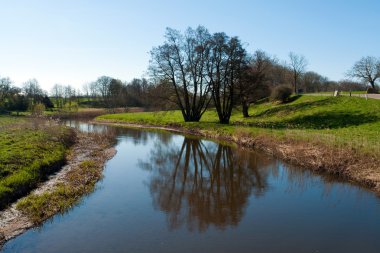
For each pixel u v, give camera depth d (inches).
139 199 589.9
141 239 425.1
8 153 711.7
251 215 507.8
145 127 2000.5
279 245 406.3
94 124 2279.8
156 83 1796.3
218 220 489.4
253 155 969.5
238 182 702.5
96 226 465.4
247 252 389.7
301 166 786.8
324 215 501.7
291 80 3014.3
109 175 770.8
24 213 486.6
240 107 2097.7
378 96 1649.9
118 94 3816.4
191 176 764.6
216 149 1114.7
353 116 1305.4
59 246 403.2
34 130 1226.6
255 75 1581.0
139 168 851.4
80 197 592.7
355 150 713.0
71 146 1091.3
